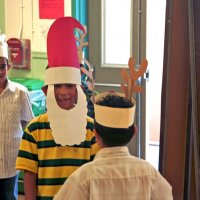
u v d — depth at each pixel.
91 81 1.81
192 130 2.13
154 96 4.92
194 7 2.04
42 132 1.79
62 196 1.48
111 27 3.76
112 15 3.74
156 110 4.97
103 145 1.53
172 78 2.17
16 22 3.96
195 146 2.09
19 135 2.79
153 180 1.52
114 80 3.81
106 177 1.46
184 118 2.17
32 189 1.79
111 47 3.79
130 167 1.50
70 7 3.74
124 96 1.61
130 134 1.53
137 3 3.63
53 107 1.78
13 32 3.98
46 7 3.83
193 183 2.19
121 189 1.46
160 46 4.65
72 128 1.77
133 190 1.47
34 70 3.95
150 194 1.51
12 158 2.77
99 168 1.48
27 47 3.94
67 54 1.78
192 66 2.06
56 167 1.77
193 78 2.06
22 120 2.79
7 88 2.71
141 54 3.69
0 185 2.80
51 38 1.79
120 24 3.73
